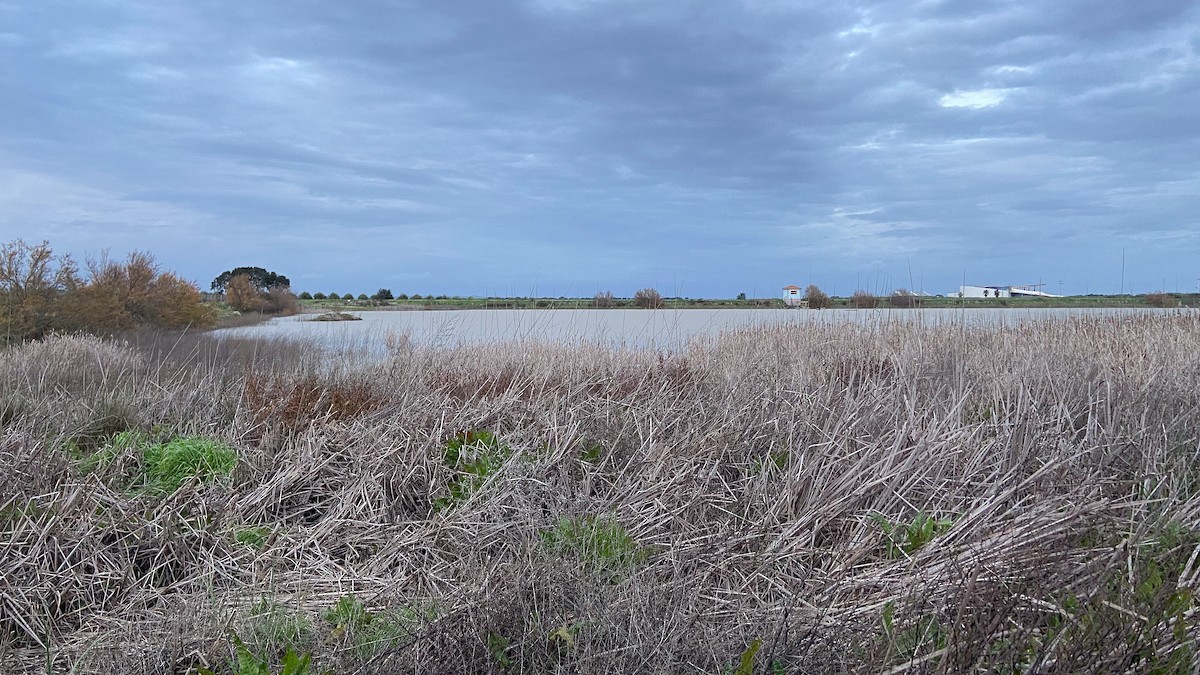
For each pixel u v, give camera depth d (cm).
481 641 341
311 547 484
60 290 2098
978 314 1260
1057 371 738
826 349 1029
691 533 464
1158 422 585
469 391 838
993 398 662
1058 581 347
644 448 578
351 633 366
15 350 1147
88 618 404
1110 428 561
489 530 461
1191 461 524
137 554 456
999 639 315
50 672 351
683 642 335
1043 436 552
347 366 941
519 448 582
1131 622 298
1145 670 297
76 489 479
